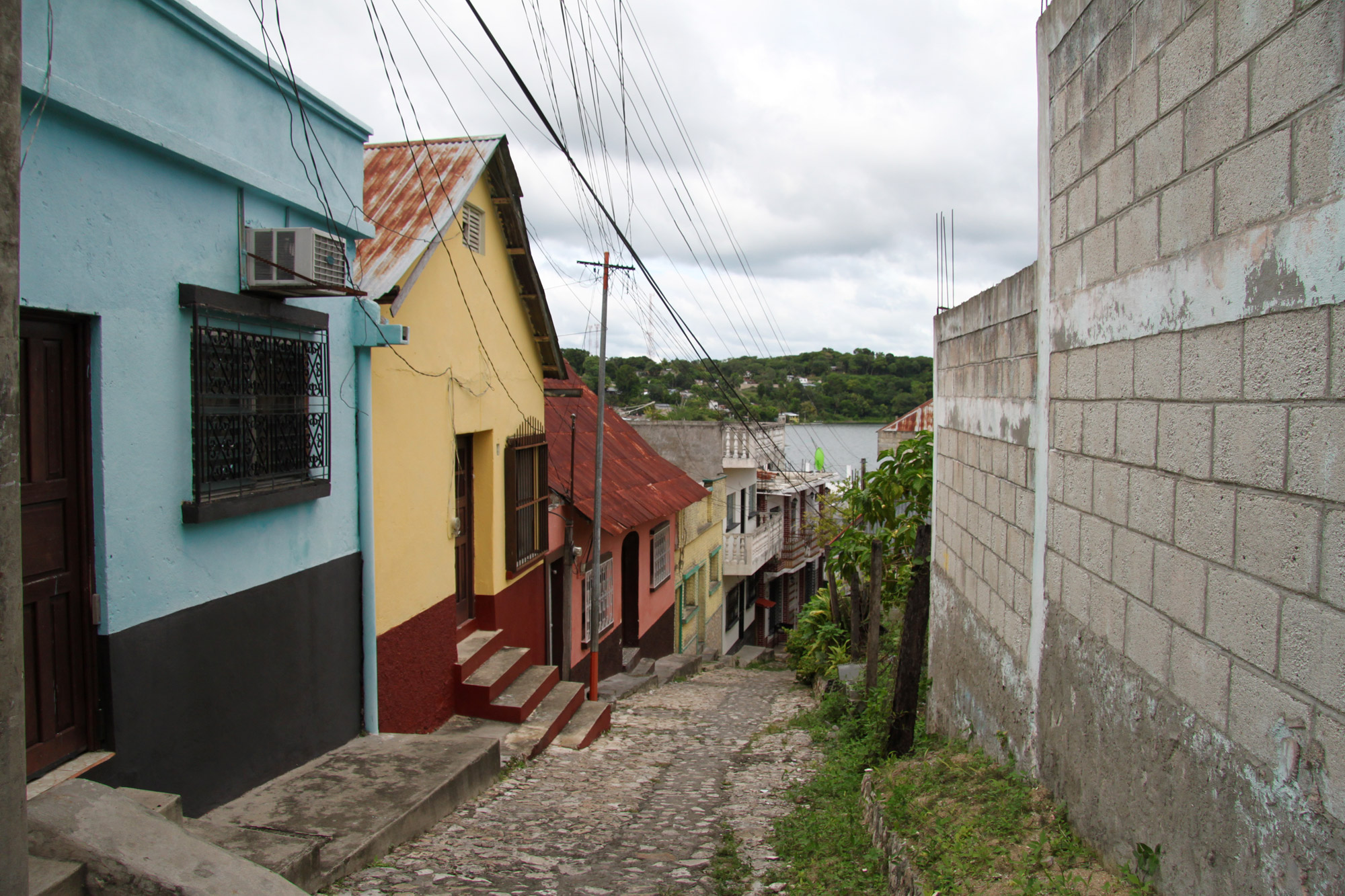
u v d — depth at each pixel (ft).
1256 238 9.64
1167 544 11.69
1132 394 12.89
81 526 13.85
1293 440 8.96
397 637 24.32
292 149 19.61
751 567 79.25
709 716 38.88
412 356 25.29
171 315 15.53
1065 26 15.85
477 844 18.08
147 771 14.87
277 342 18.47
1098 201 14.28
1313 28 8.63
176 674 15.60
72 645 13.71
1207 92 10.77
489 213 31.58
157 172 15.19
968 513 23.20
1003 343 19.90
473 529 32.35
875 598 33.86
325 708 20.99
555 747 28.66
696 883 16.42
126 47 14.47
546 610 39.01
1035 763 16.90
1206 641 10.65
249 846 13.76
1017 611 18.45
